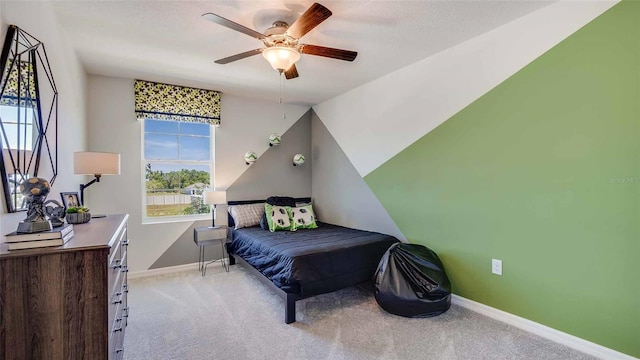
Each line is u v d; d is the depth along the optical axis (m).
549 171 2.28
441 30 2.56
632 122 1.91
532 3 2.20
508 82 2.50
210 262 4.27
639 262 1.90
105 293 1.24
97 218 2.23
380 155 3.81
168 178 4.10
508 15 2.35
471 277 2.81
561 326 2.24
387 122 3.68
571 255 2.18
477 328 2.46
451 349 2.17
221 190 4.41
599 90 2.03
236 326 2.52
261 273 3.13
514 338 2.30
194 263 4.16
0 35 1.29
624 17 1.93
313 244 3.09
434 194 3.14
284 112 4.96
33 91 1.65
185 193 4.22
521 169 2.44
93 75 3.57
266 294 3.22
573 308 2.18
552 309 2.28
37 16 1.77
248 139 4.63
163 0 2.08
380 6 2.18
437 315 2.68
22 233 1.18
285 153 4.96
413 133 3.35
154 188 4.01
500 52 2.54
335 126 4.61
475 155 2.76
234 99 4.51
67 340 1.19
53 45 2.11
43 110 1.83
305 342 2.28
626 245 1.94
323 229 4.09
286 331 2.44
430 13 2.29
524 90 2.40
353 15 2.30
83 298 1.21
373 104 3.88
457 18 2.38
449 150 2.98
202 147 4.34
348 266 2.94
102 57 3.05
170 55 3.02
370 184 3.98
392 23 2.43
